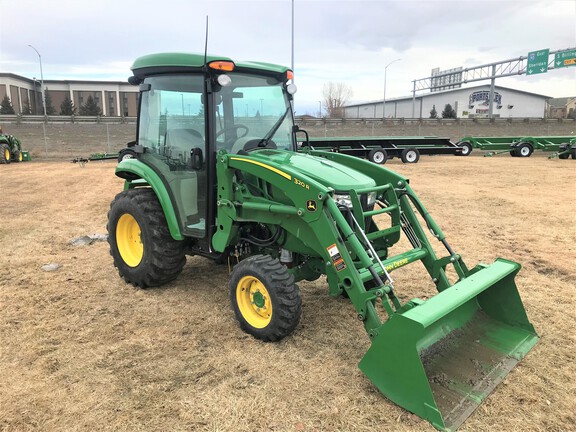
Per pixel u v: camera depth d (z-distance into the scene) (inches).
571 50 1491.1
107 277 207.9
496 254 247.3
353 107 4028.1
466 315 147.3
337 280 141.3
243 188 156.1
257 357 138.6
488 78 1966.0
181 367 133.2
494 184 510.3
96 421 109.6
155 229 182.2
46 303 178.4
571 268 221.3
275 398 118.6
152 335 152.8
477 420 109.7
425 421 108.7
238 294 153.3
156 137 184.5
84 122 1126.4
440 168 697.0
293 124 191.9
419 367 109.0
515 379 126.0
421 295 189.3
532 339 143.3
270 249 166.4
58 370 131.3
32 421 109.3
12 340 148.4
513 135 1378.0
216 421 109.8
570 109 3828.7
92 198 415.8
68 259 233.9
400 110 3469.5
